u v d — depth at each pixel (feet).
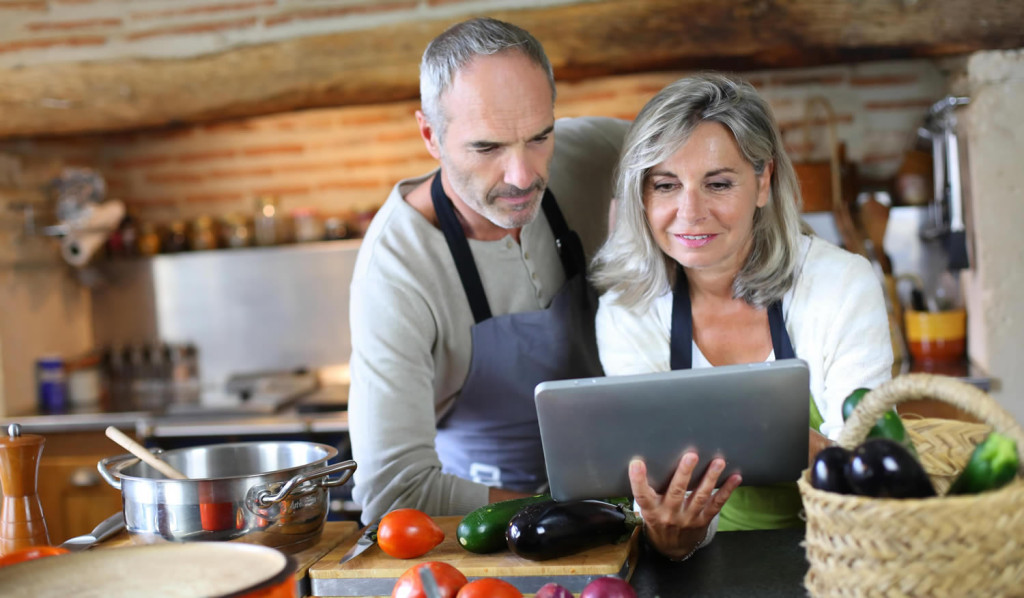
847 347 6.02
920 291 12.80
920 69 13.55
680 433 4.53
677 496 4.62
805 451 4.64
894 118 13.67
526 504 4.95
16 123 13.44
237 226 15.12
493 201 6.27
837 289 6.06
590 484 4.70
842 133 13.79
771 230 6.11
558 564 4.59
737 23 11.48
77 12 13.25
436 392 7.22
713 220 5.80
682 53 11.68
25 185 14.47
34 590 3.72
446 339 6.95
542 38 11.89
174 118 13.23
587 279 7.02
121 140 15.81
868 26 11.30
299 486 4.95
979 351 11.84
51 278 14.96
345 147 15.35
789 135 13.88
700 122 5.66
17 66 13.35
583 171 7.73
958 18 11.14
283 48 12.64
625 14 11.68
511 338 6.99
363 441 6.45
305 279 15.24
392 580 4.66
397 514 4.90
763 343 6.33
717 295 6.35
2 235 13.88
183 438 12.88
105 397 15.01
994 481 3.62
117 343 15.74
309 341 15.29
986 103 11.31
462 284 6.88
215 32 12.87
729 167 5.70
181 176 15.78
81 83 13.16
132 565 3.86
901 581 3.52
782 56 11.66
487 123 5.93
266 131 15.51
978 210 11.44
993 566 3.48
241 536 4.77
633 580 4.72
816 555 3.79
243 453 5.61
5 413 13.74
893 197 13.47
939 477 4.57
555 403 4.48
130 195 15.88
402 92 12.54
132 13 13.09
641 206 6.06
